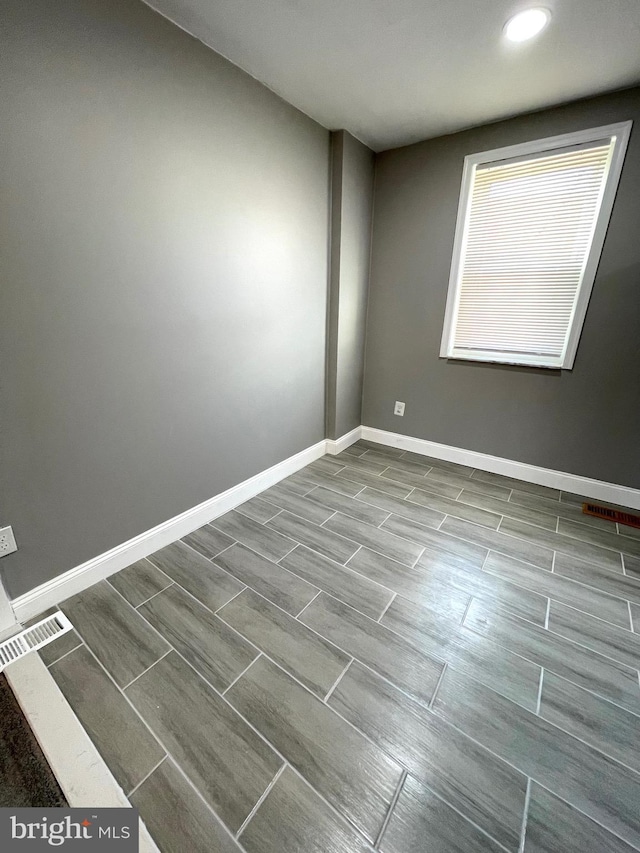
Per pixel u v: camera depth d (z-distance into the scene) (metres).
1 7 1.08
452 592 1.68
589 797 0.99
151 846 0.88
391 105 2.11
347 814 0.94
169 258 1.69
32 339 1.32
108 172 1.41
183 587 1.69
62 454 1.49
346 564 1.85
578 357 2.36
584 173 2.13
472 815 0.95
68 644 1.40
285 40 1.60
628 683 1.29
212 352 2.00
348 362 3.08
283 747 1.09
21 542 1.43
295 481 2.71
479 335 2.73
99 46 1.30
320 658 1.36
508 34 1.54
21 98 1.16
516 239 2.42
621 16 1.41
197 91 1.63
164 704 1.20
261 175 2.02
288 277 2.36
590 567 1.85
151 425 1.79
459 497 2.50
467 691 1.26
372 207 2.89
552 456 2.60
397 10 1.42
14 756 1.05
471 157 2.42
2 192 1.17
